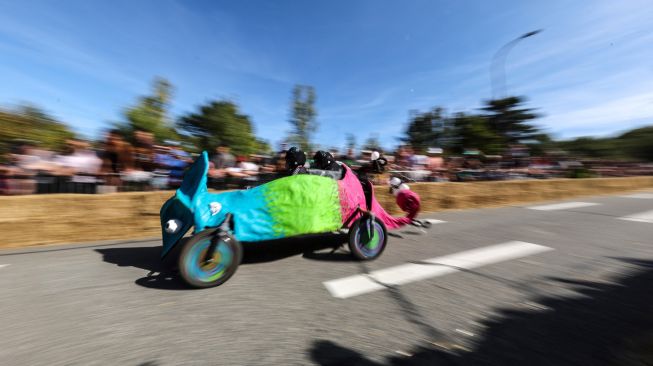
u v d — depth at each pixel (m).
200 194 2.99
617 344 1.92
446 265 3.41
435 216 6.50
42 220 4.16
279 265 3.41
